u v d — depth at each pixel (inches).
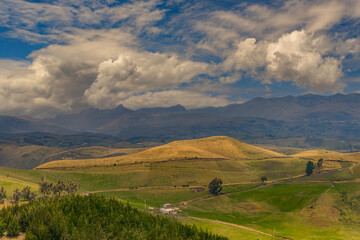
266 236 5679.1
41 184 6097.4
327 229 6373.0
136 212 3467.0
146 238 2741.1
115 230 2731.3
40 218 2566.4
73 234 2393.0
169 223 3361.2
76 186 6633.9
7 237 2321.6
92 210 3100.4
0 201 5118.1
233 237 5477.4
